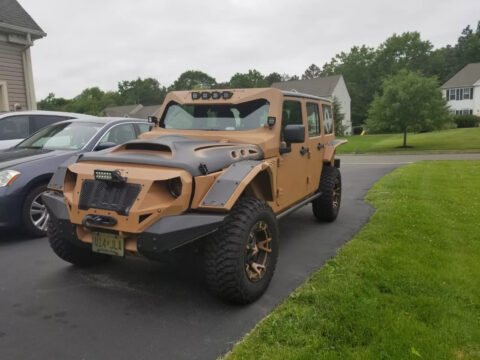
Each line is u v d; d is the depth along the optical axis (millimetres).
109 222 3096
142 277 3977
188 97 4723
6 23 12016
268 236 3586
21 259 4492
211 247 3201
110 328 3006
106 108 92062
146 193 3014
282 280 3891
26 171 5105
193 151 3428
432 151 23609
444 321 2990
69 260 4090
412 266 4008
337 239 5242
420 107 27344
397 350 2600
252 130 4316
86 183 3273
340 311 3057
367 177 11516
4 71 12578
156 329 2988
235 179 3266
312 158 5387
